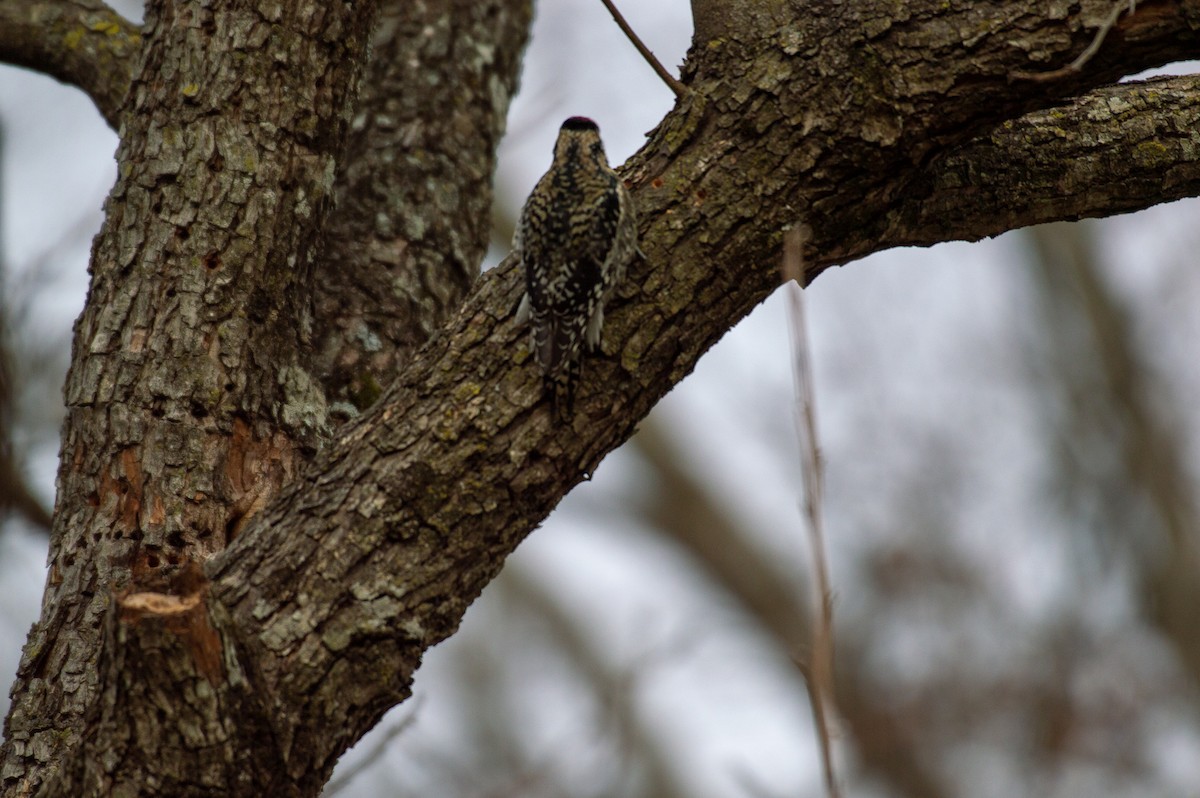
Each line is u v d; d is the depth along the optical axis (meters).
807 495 6.13
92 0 13.40
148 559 9.34
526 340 8.94
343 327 11.57
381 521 8.58
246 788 7.86
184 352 9.76
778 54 9.14
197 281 9.91
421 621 8.53
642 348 8.98
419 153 12.95
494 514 8.74
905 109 8.97
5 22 13.13
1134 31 8.78
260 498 9.67
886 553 22.86
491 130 13.74
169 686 7.61
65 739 8.87
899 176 9.31
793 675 26.70
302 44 10.58
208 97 10.27
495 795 17.59
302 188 10.42
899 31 8.98
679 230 9.09
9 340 14.62
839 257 9.66
